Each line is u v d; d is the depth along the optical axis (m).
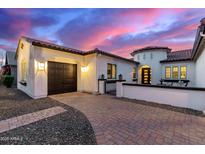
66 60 10.28
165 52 15.55
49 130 3.48
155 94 6.98
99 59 10.42
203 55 7.19
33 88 7.80
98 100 7.56
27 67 9.00
